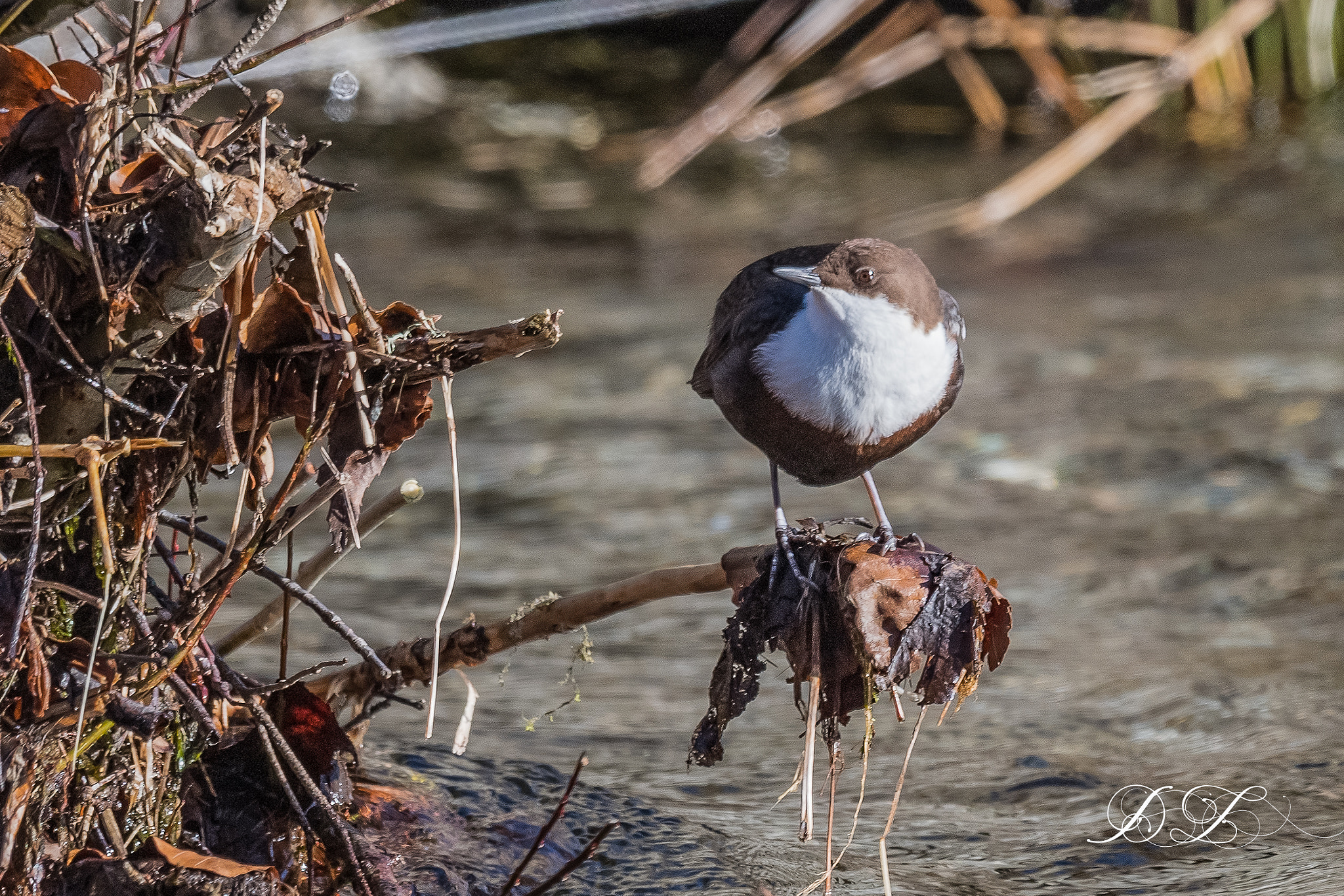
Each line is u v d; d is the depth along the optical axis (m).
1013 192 23.28
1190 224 25.78
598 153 30.77
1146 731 9.09
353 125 31.55
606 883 7.02
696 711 9.46
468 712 6.93
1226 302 21.02
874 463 8.14
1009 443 15.58
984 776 8.46
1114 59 31.17
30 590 5.77
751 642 6.50
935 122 32.81
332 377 6.02
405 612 11.05
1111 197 27.80
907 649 6.14
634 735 9.01
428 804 7.66
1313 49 32.69
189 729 6.48
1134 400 16.89
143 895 5.81
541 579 11.90
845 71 24.38
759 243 24.72
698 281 22.53
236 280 5.74
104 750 6.10
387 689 7.81
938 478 14.63
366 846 6.66
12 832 5.54
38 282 5.49
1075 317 20.61
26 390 5.24
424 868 6.90
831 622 6.41
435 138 31.17
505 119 32.75
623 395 17.41
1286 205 26.78
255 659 9.81
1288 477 14.37
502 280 22.33
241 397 6.06
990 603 6.19
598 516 13.52
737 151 30.98
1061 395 17.19
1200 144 31.09
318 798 6.32
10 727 5.87
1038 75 31.27
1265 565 12.15
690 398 17.25
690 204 27.38
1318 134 31.31
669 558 12.41
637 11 14.43
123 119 5.57
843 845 7.57
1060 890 7.05
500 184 28.52
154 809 6.32
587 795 7.98
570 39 38.56
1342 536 12.84
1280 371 17.75
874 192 27.91
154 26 5.98
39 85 5.65
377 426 6.18
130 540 6.17
